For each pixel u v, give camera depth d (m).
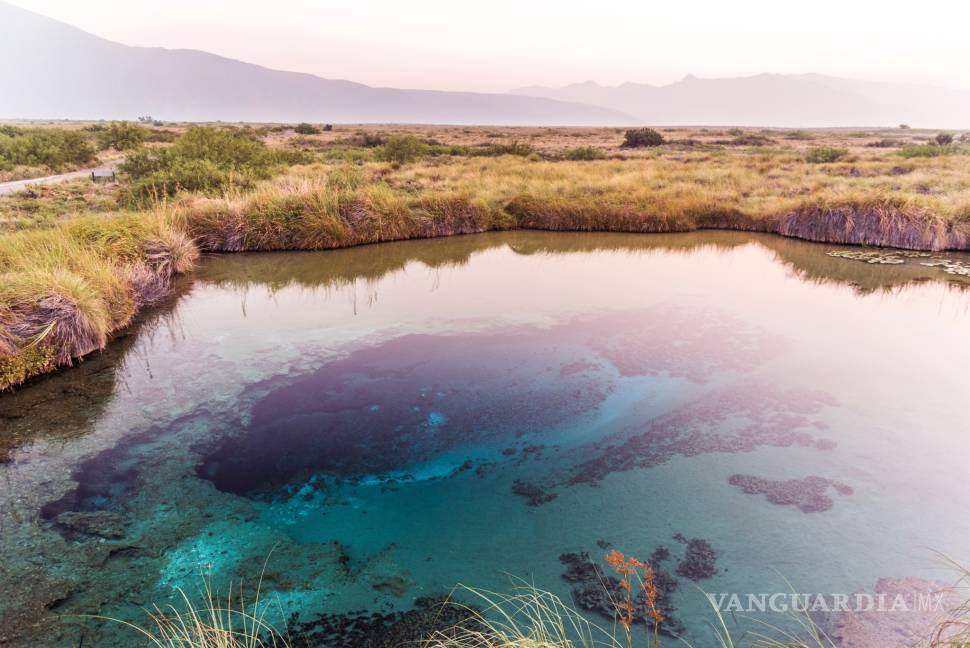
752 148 32.91
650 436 3.91
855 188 14.36
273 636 2.28
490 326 6.18
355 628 2.33
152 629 2.31
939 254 9.82
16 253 6.09
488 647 2.09
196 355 5.31
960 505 3.10
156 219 8.83
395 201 11.43
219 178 13.38
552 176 18.16
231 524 2.98
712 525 2.96
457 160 24.14
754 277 8.44
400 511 3.11
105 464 3.51
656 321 6.36
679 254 10.12
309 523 3.01
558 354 5.37
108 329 5.76
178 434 3.88
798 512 3.06
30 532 2.88
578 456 3.67
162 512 3.07
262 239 9.98
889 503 3.13
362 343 5.64
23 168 19.23
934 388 4.63
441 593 2.53
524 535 2.91
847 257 9.65
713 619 2.35
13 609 2.39
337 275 8.51
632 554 2.76
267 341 5.69
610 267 9.13
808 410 4.27
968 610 2.32
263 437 3.85
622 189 15.26
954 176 16.05
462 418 4.14
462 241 11.16
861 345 5.62
